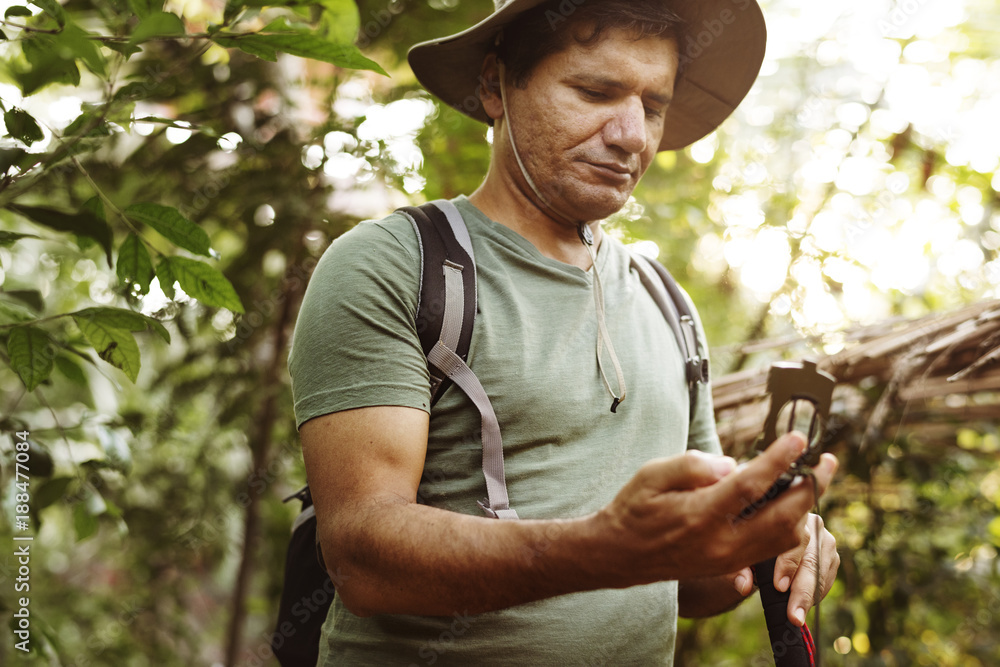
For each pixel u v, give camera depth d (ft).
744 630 10.03
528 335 3.39
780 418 2.96
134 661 9.98
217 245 8.47
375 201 7.87
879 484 7.72
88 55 3.15
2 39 3.33
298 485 8.90
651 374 3.66
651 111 3.65
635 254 4.23
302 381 3.12
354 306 3.11
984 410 6.62
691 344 4.00
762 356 8.78
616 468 3.45
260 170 7.63
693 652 9.37
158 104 7.35
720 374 8.43
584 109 3.46
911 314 8.63
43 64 3.13
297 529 3.84
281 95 7.70
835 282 8.65
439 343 3.23
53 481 4.37
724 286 10.64
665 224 9.69
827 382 2.97
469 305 3.31
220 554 9.47
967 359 5.90
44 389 6.48
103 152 7.29
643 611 3.45
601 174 3.47
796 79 9.89
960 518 7.91
